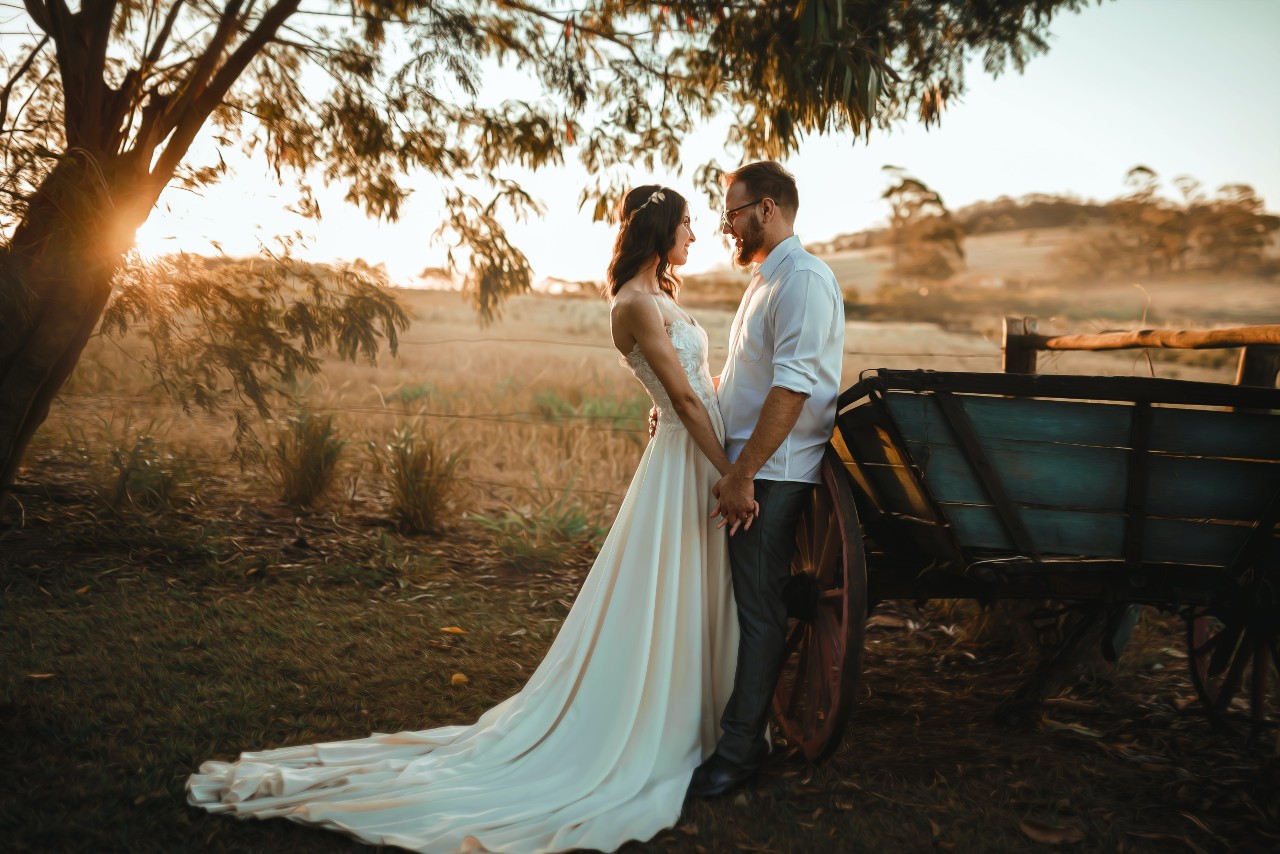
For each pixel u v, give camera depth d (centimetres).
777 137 505
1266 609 270
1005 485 255
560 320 2295
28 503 522
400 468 593
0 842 227
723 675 291
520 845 237
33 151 397
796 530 300
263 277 498
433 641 406
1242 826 254
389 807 250
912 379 248
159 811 248
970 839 247
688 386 277
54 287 425
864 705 351
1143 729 325
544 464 743
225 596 441
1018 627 397
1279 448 242
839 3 402
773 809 262
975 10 443
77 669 341
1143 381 238
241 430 534
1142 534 256
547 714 288
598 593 291
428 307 1909
